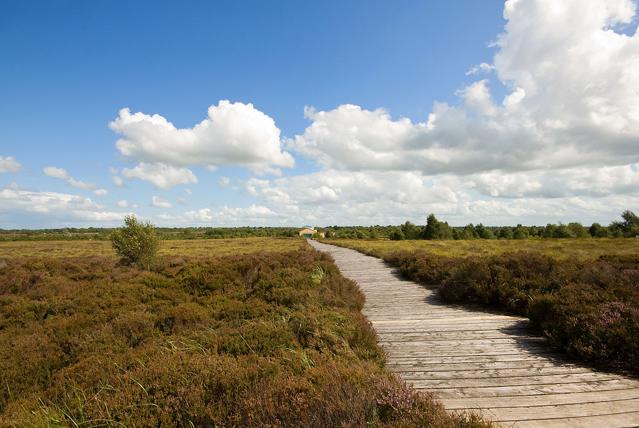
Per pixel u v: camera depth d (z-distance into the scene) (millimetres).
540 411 3826
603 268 9047
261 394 3516
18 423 3867
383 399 3184
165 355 4934
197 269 12633
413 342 6488
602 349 5195
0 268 16906
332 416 3061
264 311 8047
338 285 10867
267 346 5211
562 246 32812
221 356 4742
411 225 71562
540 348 6008
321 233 156125
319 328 5926
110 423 3389
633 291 6734
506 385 4551
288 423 3094
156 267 19078
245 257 15602
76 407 3855
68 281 14102
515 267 10703
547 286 8938
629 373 4875
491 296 9922
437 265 15484
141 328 7633
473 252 29000
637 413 3762
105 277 15141
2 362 6543
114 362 5371
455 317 8680
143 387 3820
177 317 8016
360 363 4672
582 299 6695
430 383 4660
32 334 7934
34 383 5973
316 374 3912
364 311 9859
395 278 16531
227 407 3475
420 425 2824
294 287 10219
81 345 6945
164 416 3379
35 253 42094
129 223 20328
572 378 4750
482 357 5637
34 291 12180
